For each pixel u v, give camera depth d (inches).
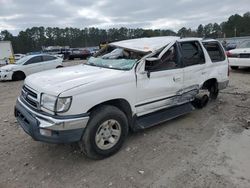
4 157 158.2
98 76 156.4
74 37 4013.3
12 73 521.7
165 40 197.2
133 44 195.0
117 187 127.8
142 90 171.3
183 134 189.8
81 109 139.7
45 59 571.8
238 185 127.6
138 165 147.3
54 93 135.9
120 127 158.7
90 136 145.3
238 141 176.7
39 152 164.4
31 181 133.9
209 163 148.1
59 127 133.7
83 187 128.4
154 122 183.8
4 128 206.7
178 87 198.2
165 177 135.3
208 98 247.4
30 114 146.6
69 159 155.4
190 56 211.9
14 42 3757.4
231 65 471.8
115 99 157.5
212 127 203.3
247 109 246.7
